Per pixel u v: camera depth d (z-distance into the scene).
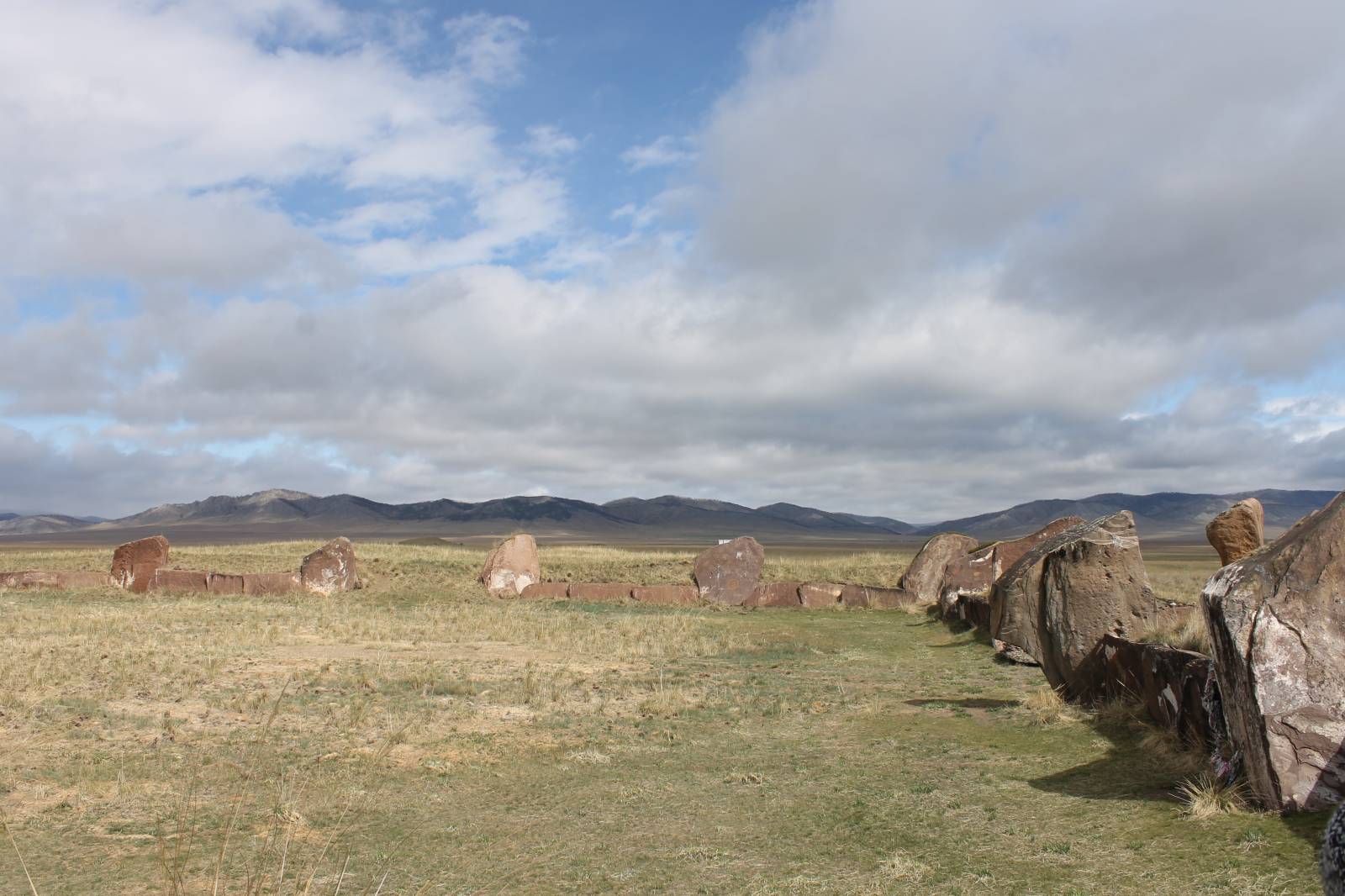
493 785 10.58
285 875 7.70
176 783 10.48
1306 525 8.37
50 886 7.50
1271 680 7.66
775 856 7.86
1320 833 6.88
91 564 42.41
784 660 20.22
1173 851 7.01
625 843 8.44
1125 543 13.36
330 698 15.34
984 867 7.16
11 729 12.90
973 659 19.59
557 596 33.66
